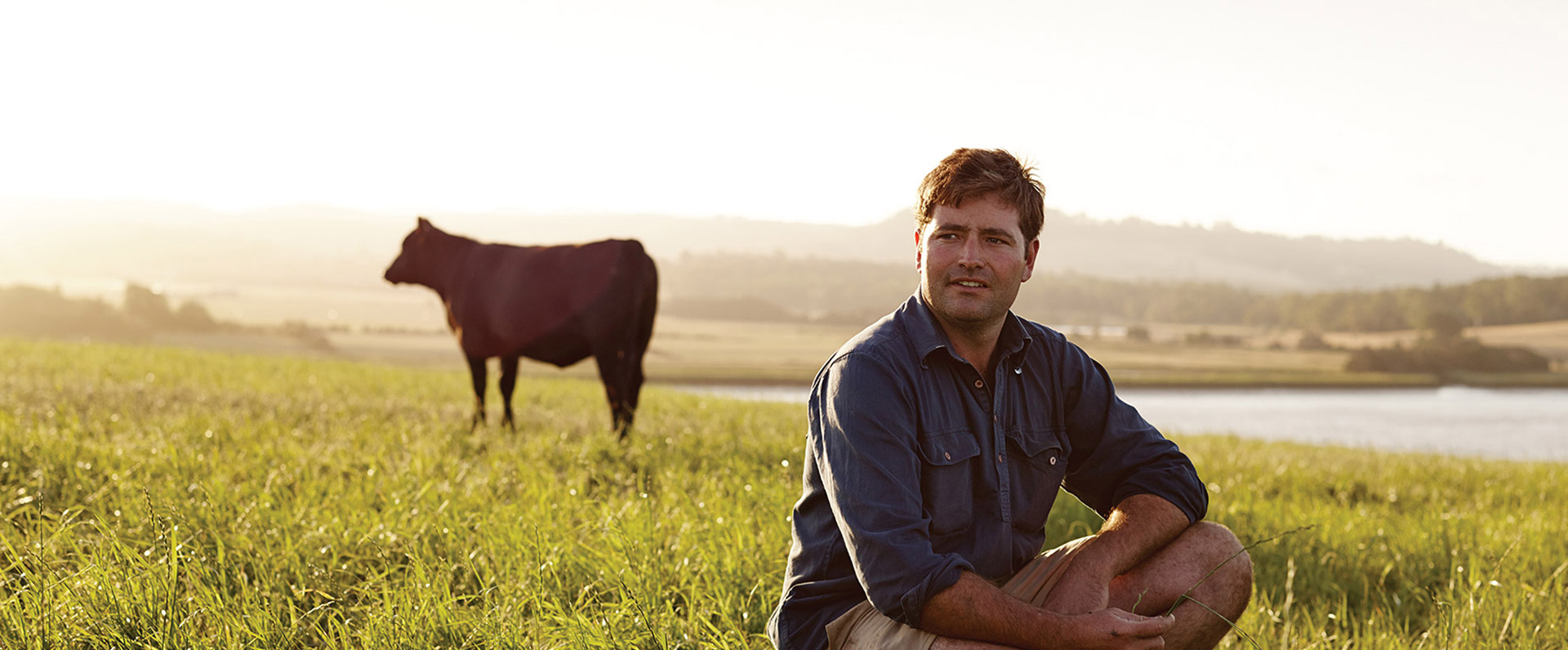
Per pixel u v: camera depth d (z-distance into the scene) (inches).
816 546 111.8
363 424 329.4
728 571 158.7
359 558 163.8
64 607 129.3
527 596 144.8
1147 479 116.9
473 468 253.0
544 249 354.3
